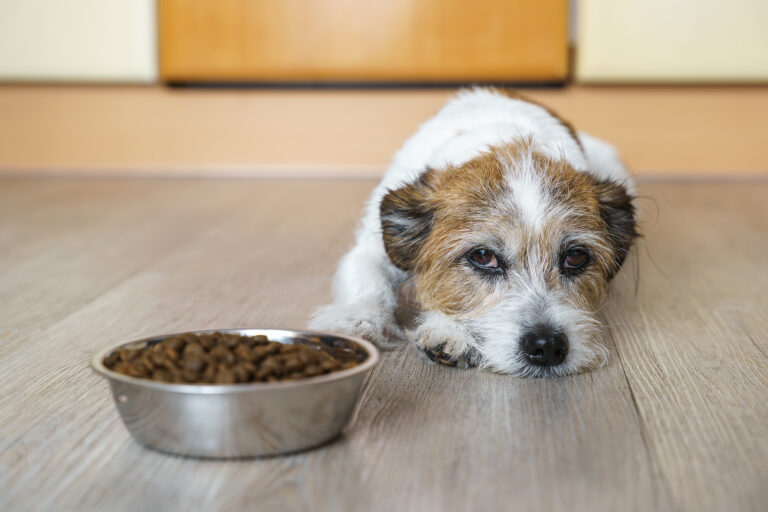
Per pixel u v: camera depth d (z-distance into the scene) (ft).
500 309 2.46
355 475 1.93
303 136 5.59
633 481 1.91
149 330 2.70
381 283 2.78
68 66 5.32
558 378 2.38
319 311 2.73
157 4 5.29
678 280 3.23
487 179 2.54
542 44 5.15
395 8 5.16
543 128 2.85
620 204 2.62
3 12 5.25
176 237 3.84
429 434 2.08
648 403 2.23
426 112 5.46
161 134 5.64
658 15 5.10
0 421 2.14
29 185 5.29
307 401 1.97
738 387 2.31
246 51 5.27
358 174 5.62
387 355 2.53
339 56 5.26
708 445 2.04
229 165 5.67
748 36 5.11
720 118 5.44
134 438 2.03
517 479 1.92
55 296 3.01
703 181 5.51
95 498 1.86
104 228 4.01
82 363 2.45
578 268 2.54
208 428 1.95
